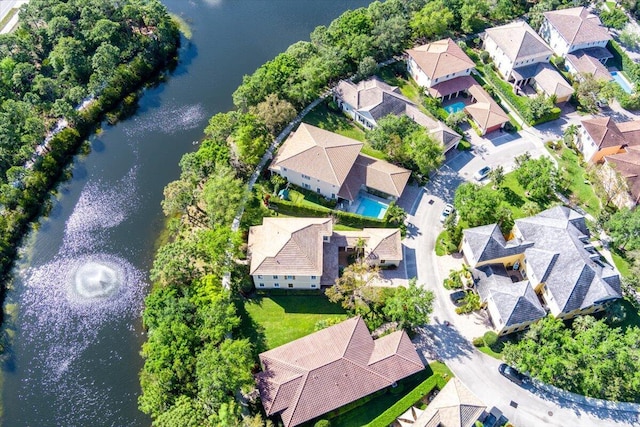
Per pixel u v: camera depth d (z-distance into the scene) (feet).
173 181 369.09
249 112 375.25
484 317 293.84
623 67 453.17
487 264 303.27
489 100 404.16
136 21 478.59
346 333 269.44
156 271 294.66
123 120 413.59
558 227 302.25
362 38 428.97
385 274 311.27
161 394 249.14
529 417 257.96
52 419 267.80
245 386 245.86
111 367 285.64
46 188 365.20
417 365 262.67
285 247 291.17
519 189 360.89
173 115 418.72
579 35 443.32
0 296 313.73
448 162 377.09
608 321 286.46
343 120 402.93
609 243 329.93
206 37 490.49
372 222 330.95
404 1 476.54
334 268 305.53
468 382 269.03
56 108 383.65
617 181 338.75
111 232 343.87
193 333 267.39
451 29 485.15
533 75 427.74
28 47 430.20
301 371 252.21
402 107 392.68
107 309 308.40
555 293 285.02
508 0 485.56
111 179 373.40
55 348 292.81
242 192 327.67
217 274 303.68
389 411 252.62
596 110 419.74
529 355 257.96
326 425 244.01
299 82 400.67
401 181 344.28
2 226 333.01
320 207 341.21
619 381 260.83
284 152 349.00
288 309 295.89
